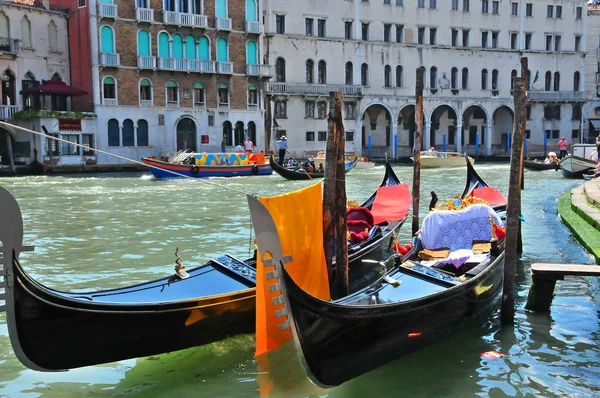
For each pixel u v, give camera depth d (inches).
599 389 214.5
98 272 382.3
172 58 1332.4
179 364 240.4
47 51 1270.9
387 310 224.1
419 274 274.7
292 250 241.9
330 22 1615.4
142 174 1222.3
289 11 1558.8
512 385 218.5
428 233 318.7
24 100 1235.9
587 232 449.4
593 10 1946.4
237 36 1443.2
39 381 226.8
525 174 1205.1
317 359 204.2
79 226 555.5
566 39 1910.7
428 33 1740.9
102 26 1258.0
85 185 966.4
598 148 1195.3
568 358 240.7
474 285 271.3
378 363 229.1
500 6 1825.8
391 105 1702.8
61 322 205.9
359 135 1662.2
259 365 239.0
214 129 1421.0
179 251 443.8
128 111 1298.0
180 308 236.2
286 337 228.8
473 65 1803.6
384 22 1681.8
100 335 217.8
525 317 287.1
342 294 276.7
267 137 1547.7
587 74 1971.0
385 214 452.4
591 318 284.2
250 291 260.5
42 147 1182.9
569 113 1942.7
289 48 1566.2
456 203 352.8
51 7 1334.9
